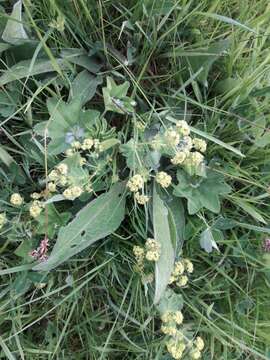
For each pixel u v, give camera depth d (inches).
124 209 12.5
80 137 11.9
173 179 13.2
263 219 13.1
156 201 12.4
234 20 12.4
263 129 13.2
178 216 13.0
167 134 11.2
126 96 12.9
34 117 12.8
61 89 12.7
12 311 12.6
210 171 12.7
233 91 12.9
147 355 13.2
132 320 12.7
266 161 13.5
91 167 12.0
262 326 13.8
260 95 13.0
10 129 12.7
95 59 13.2
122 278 13.3
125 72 13.3
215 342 13.8
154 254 11.6
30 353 13.1
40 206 11.3
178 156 11.4
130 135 13.0
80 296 13.1
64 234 11.6
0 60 12.2
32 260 12.2
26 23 11.6
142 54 13.2
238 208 13.7
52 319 13.5
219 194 13.1
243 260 13.7
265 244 13.4
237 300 13.7
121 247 13.1
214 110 12.9
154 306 13.0
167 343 12.1
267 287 13.9
